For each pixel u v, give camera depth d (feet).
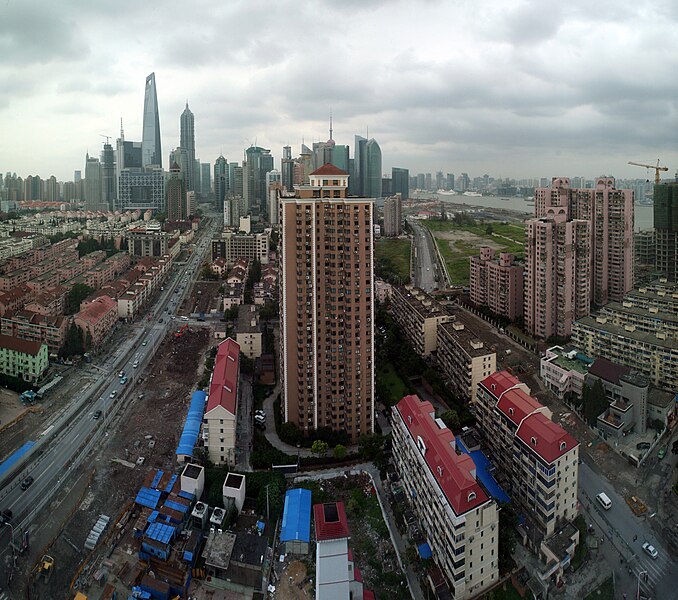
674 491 526.16
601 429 630.74
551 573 424.05
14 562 438.81
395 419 547.08
